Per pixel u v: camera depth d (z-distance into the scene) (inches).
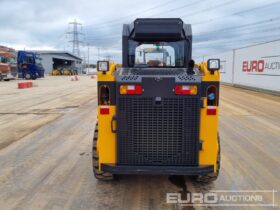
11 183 168.1
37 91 794.8
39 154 223.3
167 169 142.1
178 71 166.1
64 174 182.2
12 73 1378.0
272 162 205.3
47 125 332.8
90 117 384.5
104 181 170.2
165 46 184.5
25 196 151.6
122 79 139.3
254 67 807.7
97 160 159.3
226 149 235.6
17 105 505.0
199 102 138.6
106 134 145.1
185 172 141.7
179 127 140.9
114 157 146.6
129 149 143.7
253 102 539.5
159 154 143.6
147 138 142.5
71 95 681.6
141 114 140.5
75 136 281.1
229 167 194.4
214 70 138.8
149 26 173.5
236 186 164.9
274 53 681.0
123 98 139.6
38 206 140.9
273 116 390.3
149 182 169.8
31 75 1531.7
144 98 139.0
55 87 959.6
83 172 185.5
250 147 242.1
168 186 164.7
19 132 297.9
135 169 142.6
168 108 139.4
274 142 258.4
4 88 900.6
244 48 890.7
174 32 172.4
